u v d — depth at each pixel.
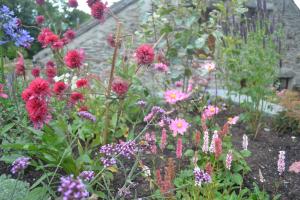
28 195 0.79
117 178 1.10
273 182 1.18
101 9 1.20
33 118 0.79
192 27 1.75
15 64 1.63
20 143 1.02
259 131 1.64
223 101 2.07
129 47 1.67
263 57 1.65
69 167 1.00
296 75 4.70
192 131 1.46
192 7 1.86
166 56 1.76
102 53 3.99
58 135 1.03
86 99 1.44
